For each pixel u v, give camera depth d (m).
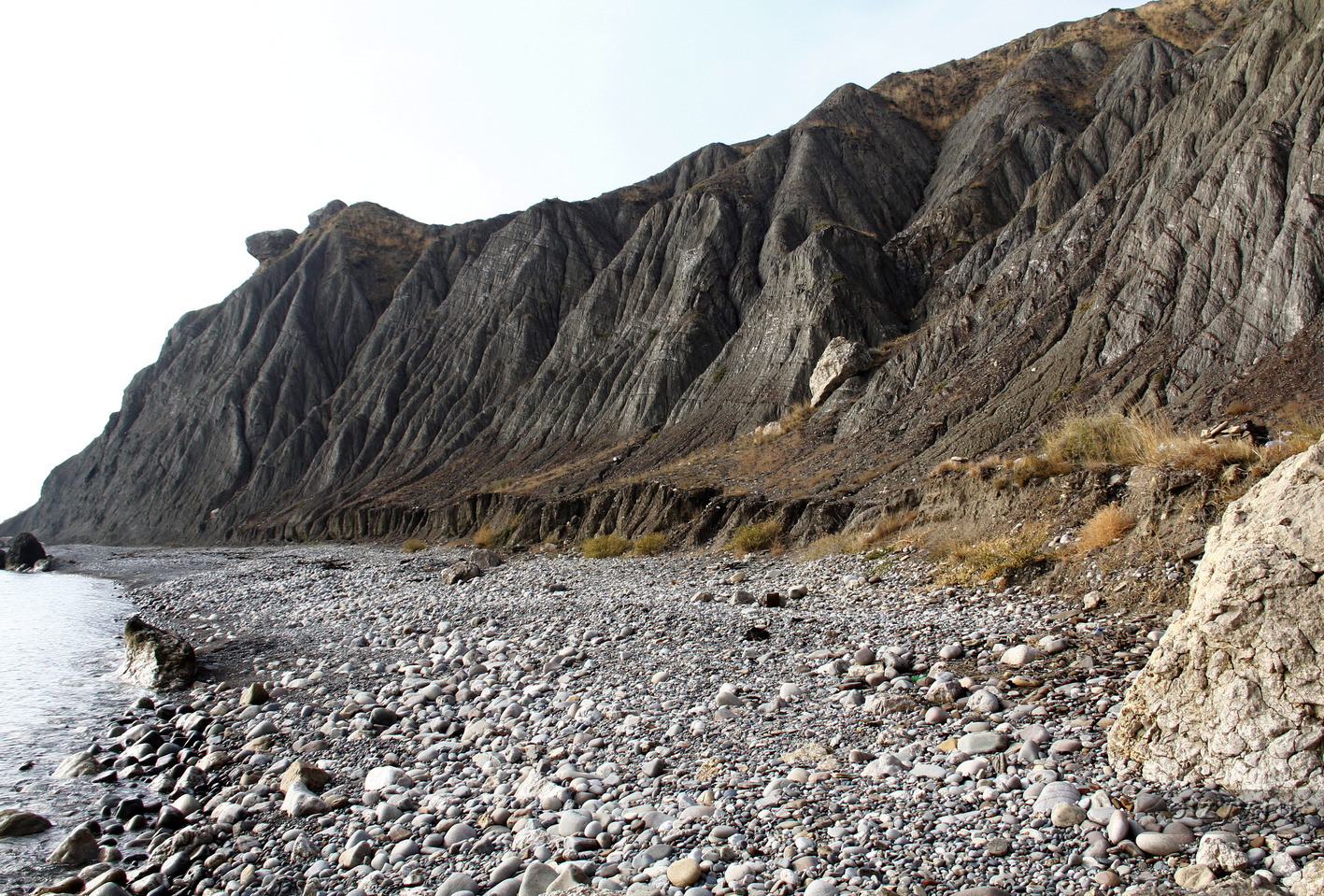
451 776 8.02
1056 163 49.09
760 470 35.41
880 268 51.78
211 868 6.53
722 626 13.53
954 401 31.31
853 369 40.66
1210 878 4.26
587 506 37.84
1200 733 5.56
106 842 7.37
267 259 118.12
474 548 42.34
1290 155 25.92
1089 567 12.00
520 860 5.84
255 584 31.34
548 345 79.62
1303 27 31.95
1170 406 23.22
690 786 6.86
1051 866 4.76
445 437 75.06
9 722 11.55
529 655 13.16
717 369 52.81
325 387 93.31
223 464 88.75
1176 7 70.81
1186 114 36.16
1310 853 4.30
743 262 63.88
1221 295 25.16
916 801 5.92
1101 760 6.18
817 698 9.05
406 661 14.02
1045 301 34.38
